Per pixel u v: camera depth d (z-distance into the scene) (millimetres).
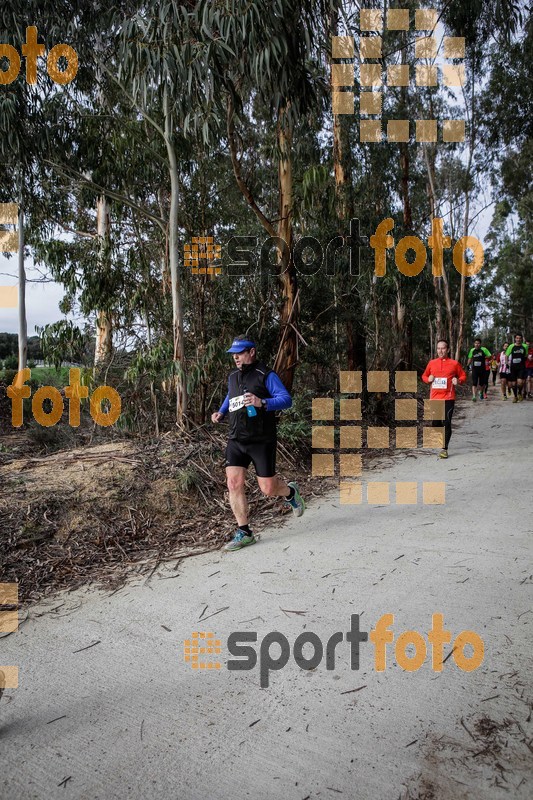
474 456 8047
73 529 4898
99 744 2359
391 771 2125
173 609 3613
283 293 8586
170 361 7238
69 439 9102
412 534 4809
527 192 21594
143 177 8516
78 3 6699
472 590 3648
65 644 3230
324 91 7379
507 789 2006
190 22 5852
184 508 5488
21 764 2258
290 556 4434
